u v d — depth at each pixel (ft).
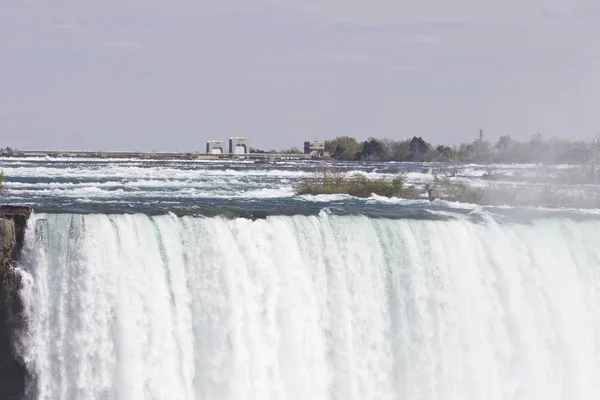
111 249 201.26
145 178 561.84
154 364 203.21
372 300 226.38
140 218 206.18
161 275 205.77
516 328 241.96
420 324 230.48
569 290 250.37
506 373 239.91
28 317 195.83
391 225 231.30
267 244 217.77
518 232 249.75
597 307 253.85
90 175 587.68
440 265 234.58
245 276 214.28
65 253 198.59
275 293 217.36
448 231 237.86
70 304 198.39
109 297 200.34
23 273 195.62
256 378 211.82
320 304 221.87
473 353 235.61
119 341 200.44
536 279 246.47
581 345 249.75
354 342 224.33
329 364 221.46
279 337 216.54
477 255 240.94
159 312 204.44
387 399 227.20
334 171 450.71
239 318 211.82
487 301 239.71
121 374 200.34
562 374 245.86
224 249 212.23
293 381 216.54
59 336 197.57
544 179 513.45
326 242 224.12
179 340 206.39
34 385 196.65
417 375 229.86
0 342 194.29
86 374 198.70
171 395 204.03
